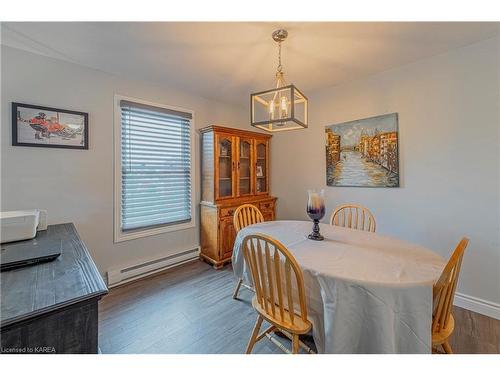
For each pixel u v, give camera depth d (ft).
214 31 5.37
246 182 10.39
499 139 5.72
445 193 6.56
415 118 7.03
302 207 10.37
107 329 5.42
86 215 7.15
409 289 3.22
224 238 9.10
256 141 10.58
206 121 10.16
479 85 5.94
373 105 7.93
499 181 5.75
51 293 2.65
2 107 5.85
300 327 3.68
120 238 7.81
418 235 7.07
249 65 7.13
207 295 6.98
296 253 4.44
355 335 3.42
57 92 6.58
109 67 7.17
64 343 2.50
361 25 5.19
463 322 5.64
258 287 4.26
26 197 6.19
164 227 8.87
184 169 9.50
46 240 4.64
